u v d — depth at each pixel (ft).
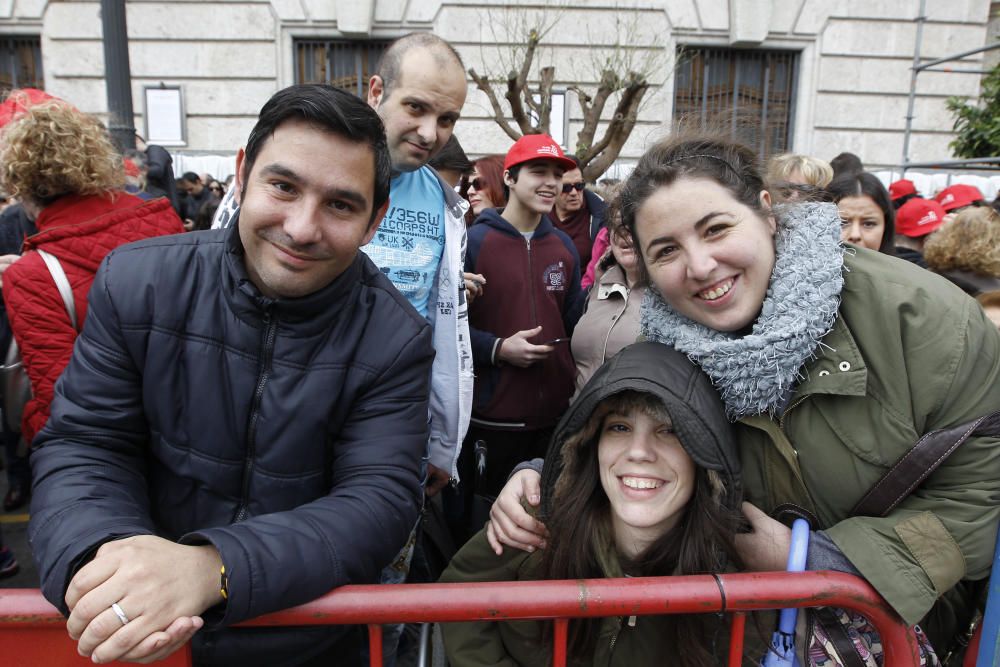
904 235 11.99
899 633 3.75
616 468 4.18
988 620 3.85
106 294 3.89
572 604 3.60
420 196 6.93
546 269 9.75
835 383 3.85
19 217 11.22
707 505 3.98
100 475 3.72
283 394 3.90
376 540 3.71
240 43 34.47
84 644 2.97
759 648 4.54
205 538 3.26
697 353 4.00
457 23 34.06
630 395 4.09
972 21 35.22
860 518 3.95
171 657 3.71
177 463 3.99
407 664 7.22
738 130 4.38
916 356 3.78
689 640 4.22
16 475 12.09
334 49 35.42
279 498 4.03
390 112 6.54
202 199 24.29
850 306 3.96
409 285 6.73
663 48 32.63
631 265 7.88
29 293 6.46
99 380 3.85
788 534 4.04
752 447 4.23
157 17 34.19
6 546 10.30
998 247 7.95
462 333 7.09
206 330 3.90
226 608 3.15
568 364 9.77
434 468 7.06
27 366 6.64
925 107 35.88
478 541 4.92
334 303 3.96
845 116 35.94
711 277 3.90
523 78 24.98
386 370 4.09
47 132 6.45
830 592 3.67
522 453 9.59
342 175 3.57
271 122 3.59
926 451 3.76
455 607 3.58
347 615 3.54
